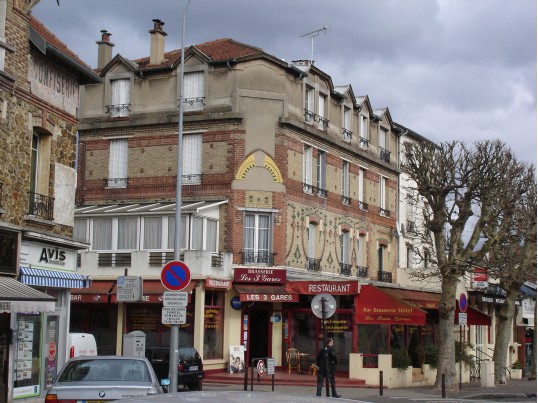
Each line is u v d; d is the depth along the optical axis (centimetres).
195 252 3384
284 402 540
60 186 2277
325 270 3991
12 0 2041
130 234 3575
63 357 2302
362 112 4444
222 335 3519
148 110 3866
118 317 3509
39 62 2178
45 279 2172
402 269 4681
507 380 4134
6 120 2017
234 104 3691
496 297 5006
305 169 3931
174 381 2016
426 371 3666
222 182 3672
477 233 3259
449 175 3291
